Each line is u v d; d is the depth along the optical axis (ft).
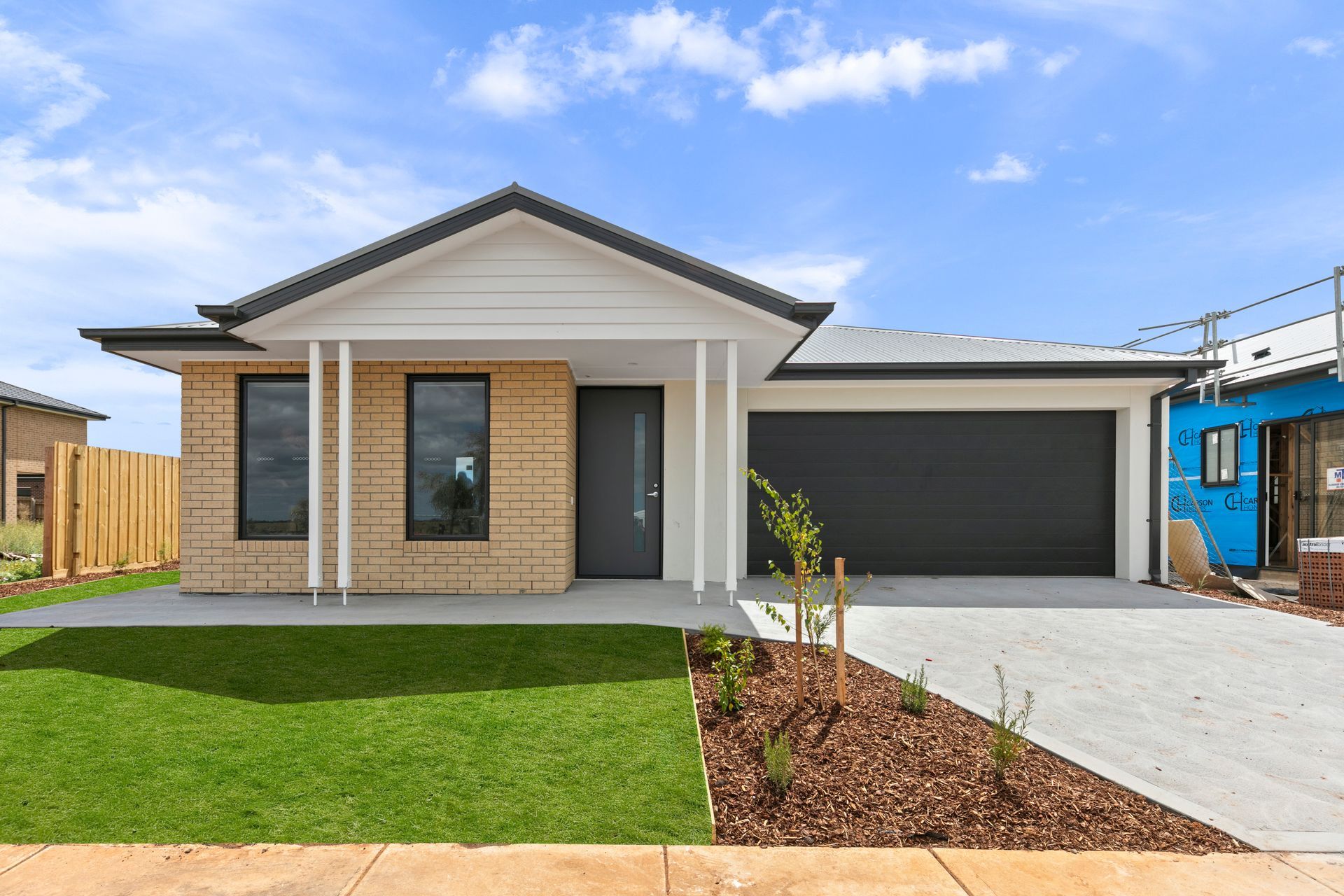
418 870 9.48
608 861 9.79
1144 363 33.73
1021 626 24.27
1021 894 9.16
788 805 11.37
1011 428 36.22
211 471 29.37
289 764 12.59
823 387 35.37
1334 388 37.73
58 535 34.71
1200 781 12.77
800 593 15.66
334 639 20.77
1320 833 10.90
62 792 11.50
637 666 18.38
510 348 27.22
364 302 25.35
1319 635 23.44
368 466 29.35
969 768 12.66
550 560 29.25
